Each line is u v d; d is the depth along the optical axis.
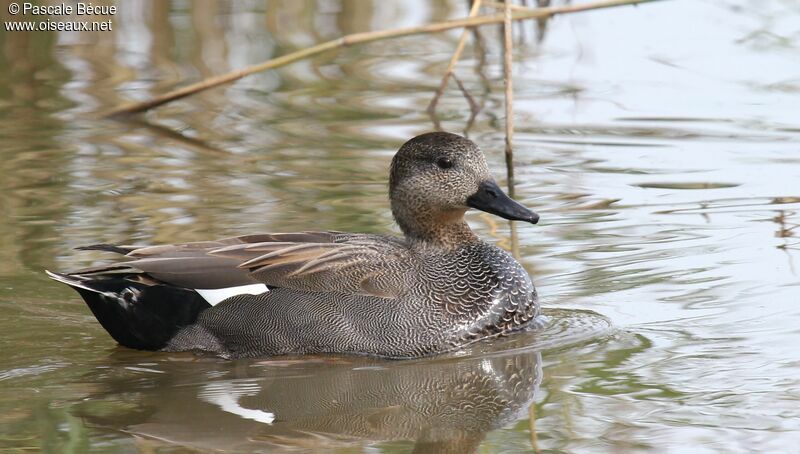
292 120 19.02
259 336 11.63
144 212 14.93
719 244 13.94
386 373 11.26
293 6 23.95
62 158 17.06
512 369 11.23
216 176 16.38
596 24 23.00
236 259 11.88
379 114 19.27
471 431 9.74
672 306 12.29
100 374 11.09
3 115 19.02
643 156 17.27
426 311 11.84
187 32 22.95
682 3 23.59
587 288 12.87
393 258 12.20
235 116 19.22
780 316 11.89
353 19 23.53
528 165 17.03
